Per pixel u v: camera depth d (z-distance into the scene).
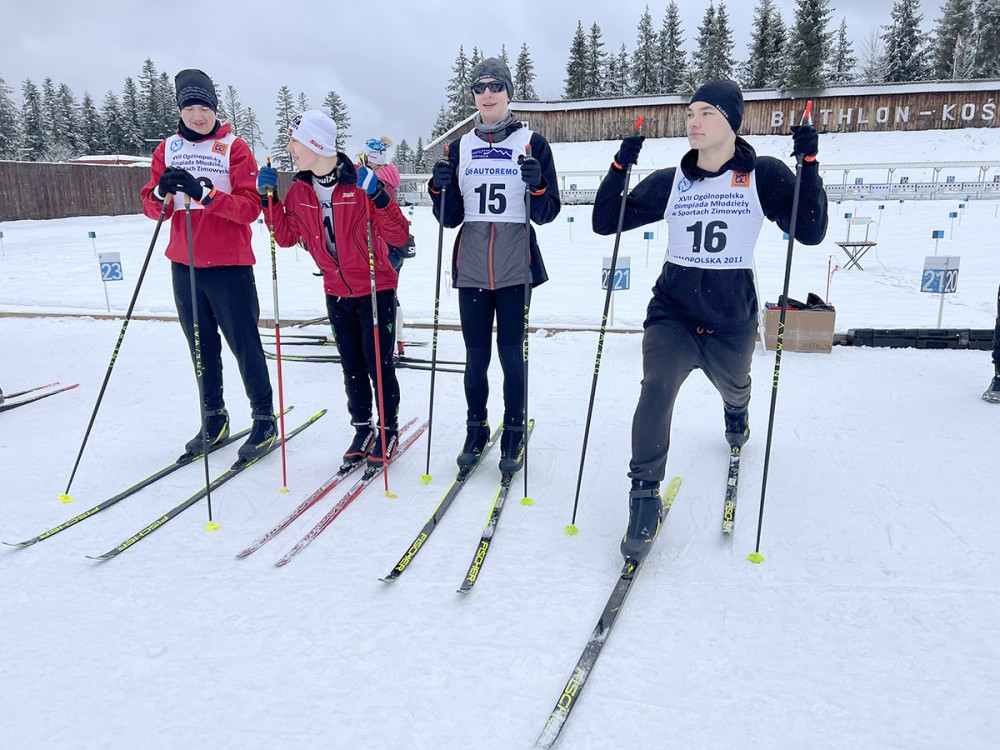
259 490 2.86
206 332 3.21
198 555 2.32
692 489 2.76
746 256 2.29
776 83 39.25
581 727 1.53
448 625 1.91
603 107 29.53
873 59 47.47
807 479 2.81
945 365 4.45
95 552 2.34
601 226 2.48
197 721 1.57
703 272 2.30
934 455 3.00
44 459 3.18
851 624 1.88
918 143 26.27
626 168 2.33
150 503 2.73
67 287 8.36
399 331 4.92
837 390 3.96
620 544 2.36
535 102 30.12
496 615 1.95
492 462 3.13
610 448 3.24
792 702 1.60
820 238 2.24
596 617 1.94
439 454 3.24
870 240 11.57
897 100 27.66
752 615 1.93
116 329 6.00
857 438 3.23
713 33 43.75
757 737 1.50
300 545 2.36
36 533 2.48
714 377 2.57
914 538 2.32
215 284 3.02
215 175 2.99
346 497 2.74
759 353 4.80
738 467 2.85
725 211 2.25
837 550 2.27
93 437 3.47
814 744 1.47
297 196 2.76
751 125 29.16
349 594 2.07
